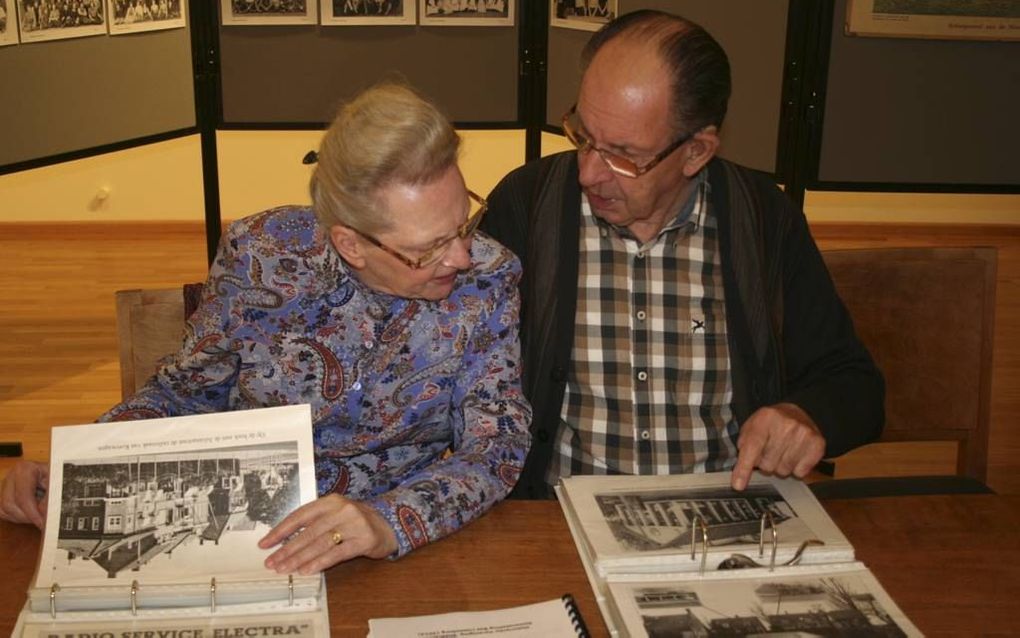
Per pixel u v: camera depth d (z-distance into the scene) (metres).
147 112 3.73
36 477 1.36
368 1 3.34
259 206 5.02
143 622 1.14
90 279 4.78
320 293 1.43
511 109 3.48
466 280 1.48
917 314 1.88
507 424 1.48
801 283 1.77
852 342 1.75
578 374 1.71
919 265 1.88
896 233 5.51
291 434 1.30
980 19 3.24
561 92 3.38
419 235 1.28
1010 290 4.87
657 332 1.71
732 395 1.72
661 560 1.25
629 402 1.70
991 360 1.89
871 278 1.89
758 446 1.44
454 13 3.36
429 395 1.51
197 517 1.23
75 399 3.61
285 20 3.36
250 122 3.49
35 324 4.26
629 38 1.54
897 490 1.88
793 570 1.24
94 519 1.22
